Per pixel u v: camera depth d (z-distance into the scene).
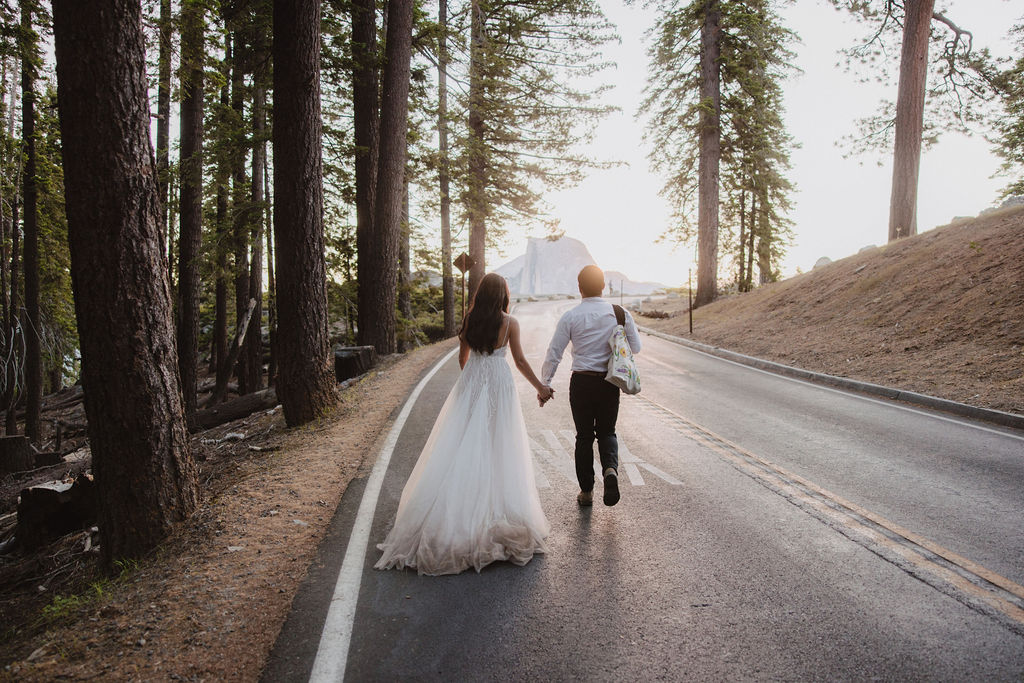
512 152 26.31
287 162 8.35
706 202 28.38
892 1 21.55
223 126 14.75
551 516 4.75
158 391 4.55
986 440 7.02
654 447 6.84
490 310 4.19
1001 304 11.59
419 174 20.52
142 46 4.38
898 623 3.12
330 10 15.55
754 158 30.48
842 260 21.30
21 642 3.47
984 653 2.84
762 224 33.47
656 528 4.47
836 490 5.28
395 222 15.72
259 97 16.48
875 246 21.22
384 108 15.32
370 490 5.33
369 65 15.59
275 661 2.89
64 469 10.57
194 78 12.02
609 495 4.32
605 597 3.47
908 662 2.79
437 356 16.56
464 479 3.97
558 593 3.52
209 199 18.28
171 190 21.06
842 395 10.32
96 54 4.13
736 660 2.84
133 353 4.42
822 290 18.78
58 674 2.79
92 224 4.29
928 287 14.23
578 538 4.32
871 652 2.87
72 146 4.20
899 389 9.94
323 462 6.22
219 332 18.58
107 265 4.32
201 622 3.22
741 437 7.33
